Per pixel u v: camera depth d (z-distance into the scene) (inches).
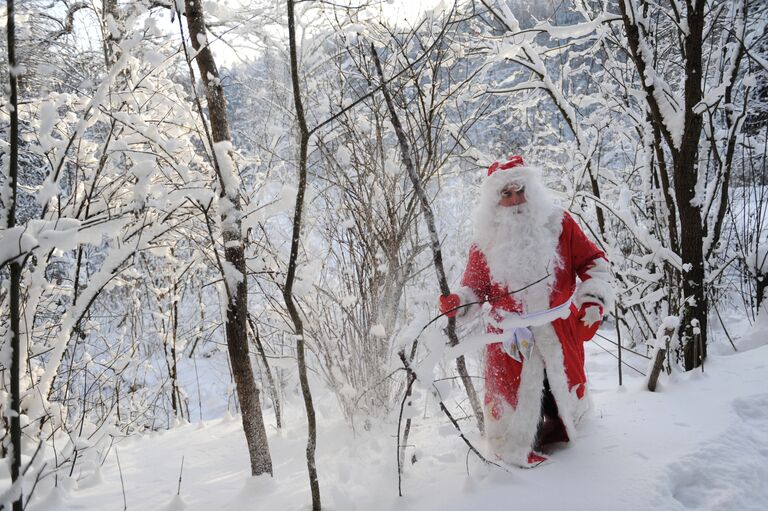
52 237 74.9
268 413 156.8
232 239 97.4
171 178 125.3
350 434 126.4
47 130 97.4
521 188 109.0
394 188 131.0
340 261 137.1
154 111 145.5
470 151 166.6
